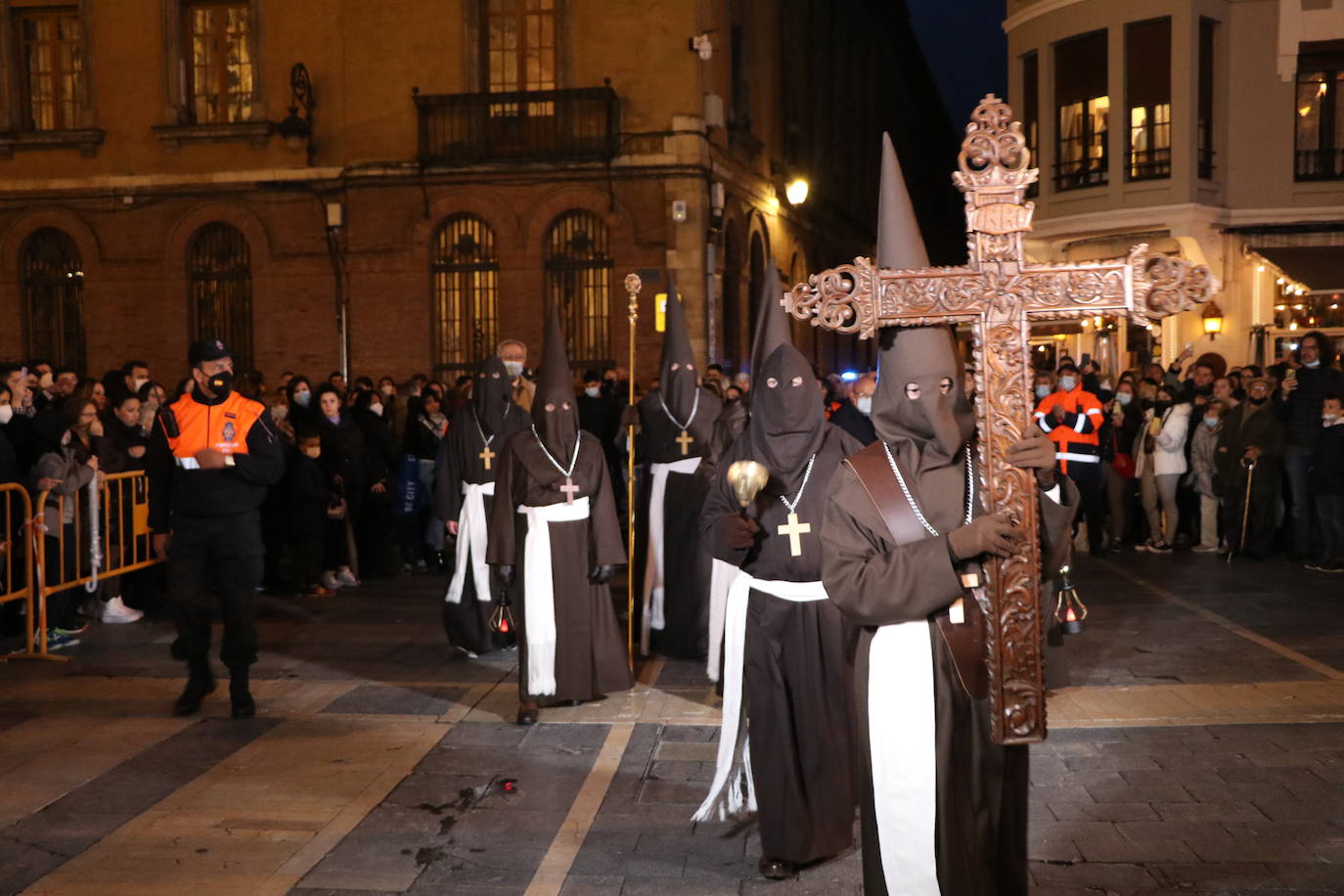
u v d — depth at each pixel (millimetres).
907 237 3559
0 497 9336
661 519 8695
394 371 22406
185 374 23109
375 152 22453
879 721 3379
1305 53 21234
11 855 5027
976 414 3326
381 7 22344
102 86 23141
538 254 22047
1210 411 13727
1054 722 6738
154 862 4941
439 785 5871
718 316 22938
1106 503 14258
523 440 7160
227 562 7109
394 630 9883
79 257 23453
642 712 7160
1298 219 21359
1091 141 22062
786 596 4770
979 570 3330
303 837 5199
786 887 4617
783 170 29375
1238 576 11984
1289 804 5402
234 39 23062
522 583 7035
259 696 7629
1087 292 3316
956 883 3295
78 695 7684
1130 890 4520
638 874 4777
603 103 21719
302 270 22781
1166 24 20984
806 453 4836
